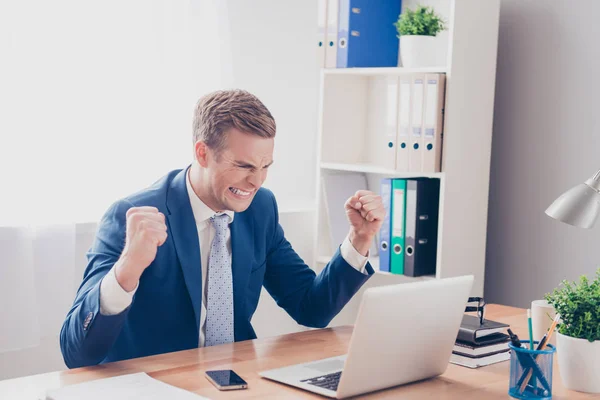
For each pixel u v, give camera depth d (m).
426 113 2.80
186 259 1.85
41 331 2.61
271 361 1.69
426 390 1.53
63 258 2.60
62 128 2.63
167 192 1.90
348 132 3.29
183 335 1.86
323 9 3.12
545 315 1.86
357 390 1.46
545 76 2.89
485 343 1.80
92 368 1.60
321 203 3.22
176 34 2.95
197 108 1.87
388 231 2.96
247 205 1.88
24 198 2.51
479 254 2.97
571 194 1.71
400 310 1.45
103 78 2.76
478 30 2.84
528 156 2.96
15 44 2.51
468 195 2.90
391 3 3.17
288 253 2.17
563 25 2.83
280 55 3.48
